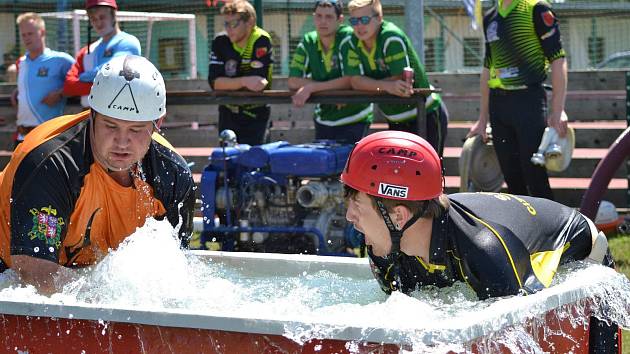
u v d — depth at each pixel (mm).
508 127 11055
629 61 27031
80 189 5340
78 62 12211
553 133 10703
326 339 4027
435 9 26797
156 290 5344
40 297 4668
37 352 4559
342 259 6207
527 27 10594
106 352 4410
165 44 23781
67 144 5281
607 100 14742
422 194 4684
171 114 16859
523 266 4746
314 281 6055
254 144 11969
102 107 5133
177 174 5715
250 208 10484
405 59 10625
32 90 12789
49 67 12781
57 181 5180
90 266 5793
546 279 4852
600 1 26781
